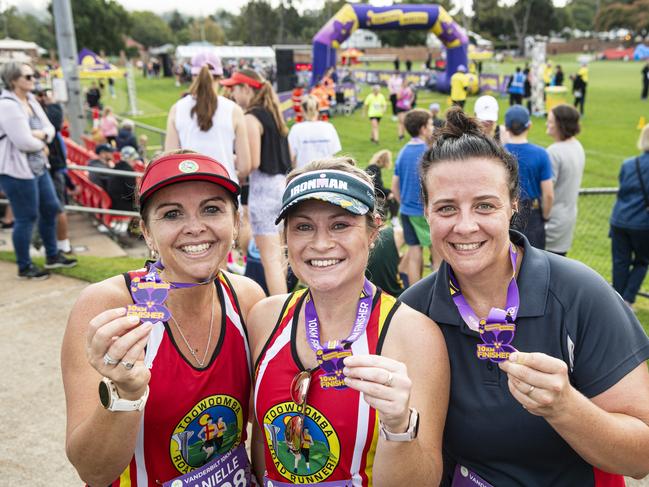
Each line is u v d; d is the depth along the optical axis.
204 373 1.82
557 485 1.76
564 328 1.69
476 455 1.80
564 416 1.46
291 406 1.72
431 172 1.72
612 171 13.62
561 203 5.36
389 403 1.40
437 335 1.76
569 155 5.23
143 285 1.62
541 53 23.53
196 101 4.24
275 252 4.79
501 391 1.72
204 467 1.86
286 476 1.75
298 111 7.64
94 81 34.53
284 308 1.88
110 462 1.62
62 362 1.78
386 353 1.70
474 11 95.12
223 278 2.02
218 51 45.59
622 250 5.46
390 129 21.38
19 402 3.81
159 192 1.78
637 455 1.56
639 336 1.69
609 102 27.31
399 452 1.49
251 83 4.68
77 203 10.25
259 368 1.82
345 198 1.66
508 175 1.71
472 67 29.92
